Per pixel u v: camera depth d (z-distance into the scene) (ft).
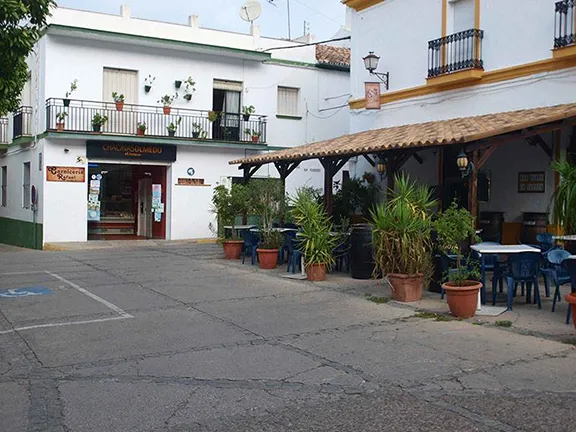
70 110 63.98
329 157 44.86
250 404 17.25
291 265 43.93
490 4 43.39
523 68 40.78
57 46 63.46
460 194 48.14
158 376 19.86
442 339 24.07
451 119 45.98
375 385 18.72
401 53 51.70
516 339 23.86
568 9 37.86
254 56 72.90
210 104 71.82
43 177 63.31
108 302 32.76
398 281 31.81
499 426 15.35
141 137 66.39
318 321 27.73
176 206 70.08
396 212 31.96
